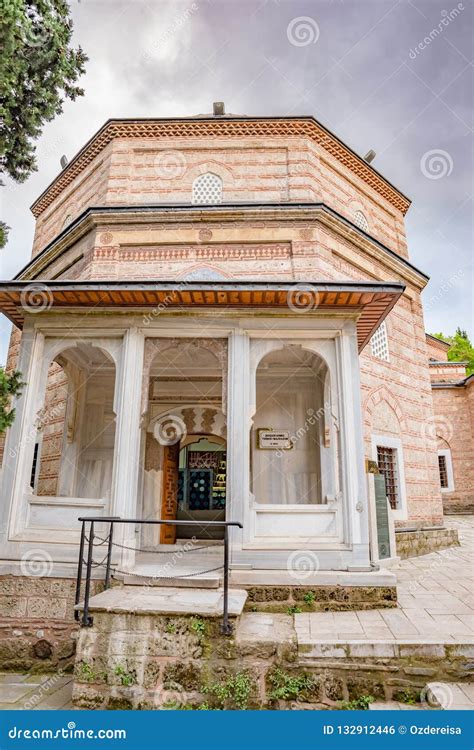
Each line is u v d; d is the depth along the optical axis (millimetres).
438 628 5316
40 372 7383
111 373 10523
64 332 7461
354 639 4930
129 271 11180
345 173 13367
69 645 6203
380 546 9141
